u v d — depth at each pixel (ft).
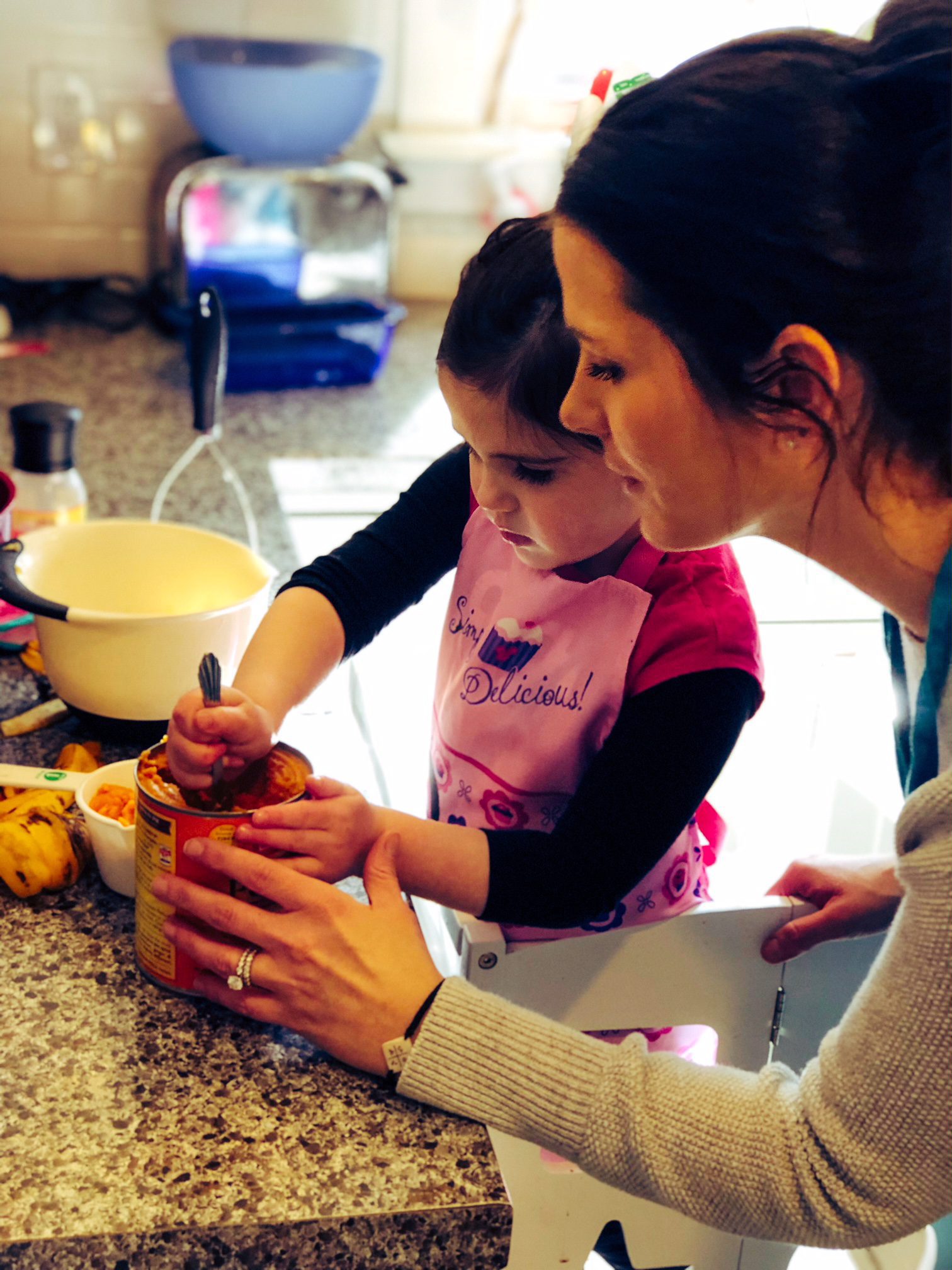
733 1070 2.27
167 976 2.52
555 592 2.96
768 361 1.96
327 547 4.97
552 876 2.67
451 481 3.36
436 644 4.47
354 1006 2.31
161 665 3.23
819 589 4.56
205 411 4.08
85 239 7.16
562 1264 2.82
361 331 6.60
